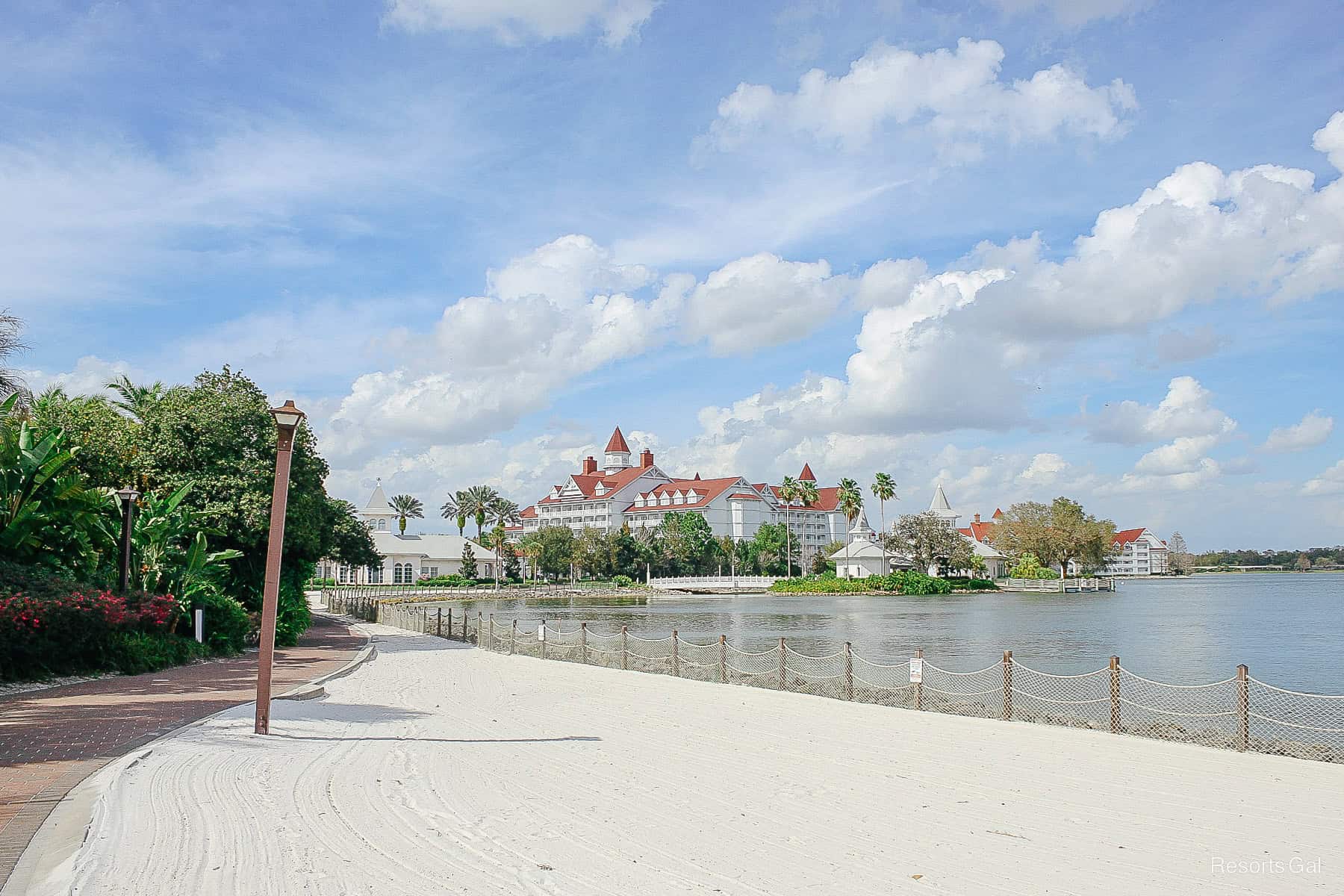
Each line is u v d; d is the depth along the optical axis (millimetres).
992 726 15867
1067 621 60969
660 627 57375
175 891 6742
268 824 8656
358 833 8492
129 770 10648
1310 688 26422
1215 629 52781
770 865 7898
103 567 28094
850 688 19828
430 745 13727
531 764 12312
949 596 113125
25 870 7098
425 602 99062
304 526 36219
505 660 29844
